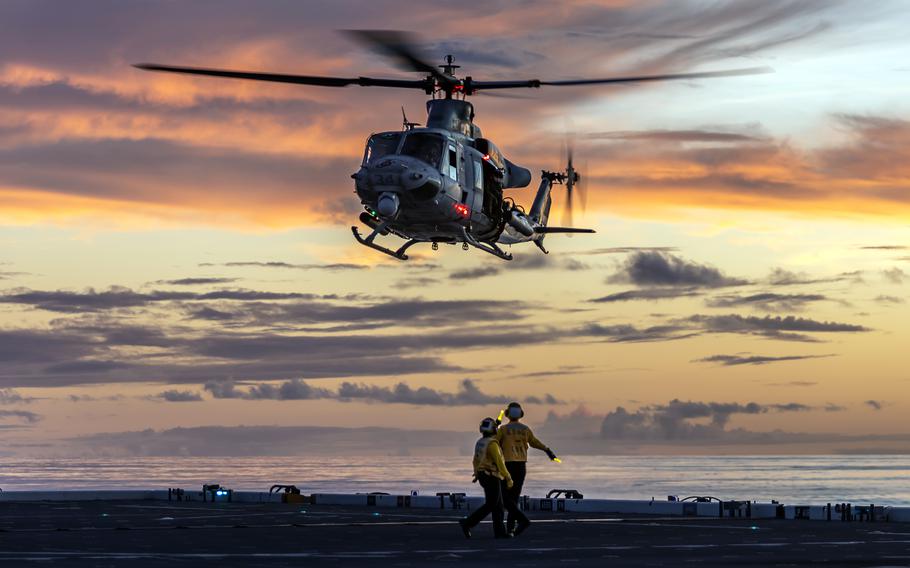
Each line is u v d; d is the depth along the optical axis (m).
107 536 20.11
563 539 20.31
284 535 20.64
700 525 24.02
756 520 25.77
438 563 15.76
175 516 26.16
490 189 34.72
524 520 21.23
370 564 15.55
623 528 23.12
